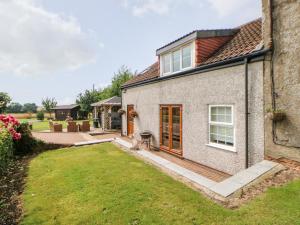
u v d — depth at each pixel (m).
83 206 4.88
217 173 7.15
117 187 5.91
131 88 15.13
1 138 7.14
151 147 11.84
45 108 52.22
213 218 4.00
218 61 7.09
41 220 4.36
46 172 7.79
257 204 4.09
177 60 9.76
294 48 5.00
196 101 8.37
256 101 5.85
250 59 5.96
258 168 5.28
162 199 5.04
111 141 14.39
